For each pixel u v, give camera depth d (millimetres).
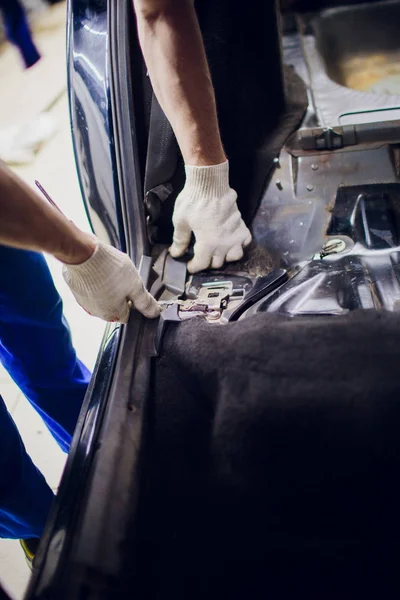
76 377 1226
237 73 1062
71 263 752
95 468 642
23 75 3148
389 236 936
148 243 965
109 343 849
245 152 1130
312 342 625
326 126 1190
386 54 1608
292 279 877
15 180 614
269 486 589
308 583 571
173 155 982
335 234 999
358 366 597
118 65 936
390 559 562
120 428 676
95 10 998
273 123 1225
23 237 635
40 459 1501
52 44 3277
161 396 704
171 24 804
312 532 578
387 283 794
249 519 593
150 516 616
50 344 1097
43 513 1107
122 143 939
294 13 1562
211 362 662
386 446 567
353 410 580
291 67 1385
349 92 1274
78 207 2230
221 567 584
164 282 932
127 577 570
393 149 1117
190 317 766
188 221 956
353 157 1125
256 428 599
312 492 580
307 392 596
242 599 571
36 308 1028
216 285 912
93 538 582
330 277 838
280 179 1130
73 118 997
